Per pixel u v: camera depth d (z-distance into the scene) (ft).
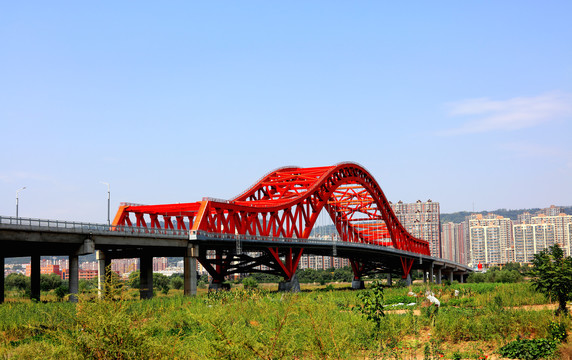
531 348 110.22
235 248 349.61
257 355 68.23
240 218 367.45
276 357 69.56
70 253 246.27
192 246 308.19
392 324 138.62
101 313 65.00
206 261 352.69
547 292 158.51
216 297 216.33
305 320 88.28
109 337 63.67
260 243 359.05
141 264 310.04
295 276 406.82
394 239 589.32
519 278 592.19
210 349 65.87
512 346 113.80
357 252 517.96
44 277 509.76
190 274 306.55
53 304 163.02
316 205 450.71
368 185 547.49
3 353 89.66
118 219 331.36
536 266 161.48
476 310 175.01
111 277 68.74
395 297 251.80
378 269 647.56
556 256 158.30
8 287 549.13
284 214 404.36
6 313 161.38
